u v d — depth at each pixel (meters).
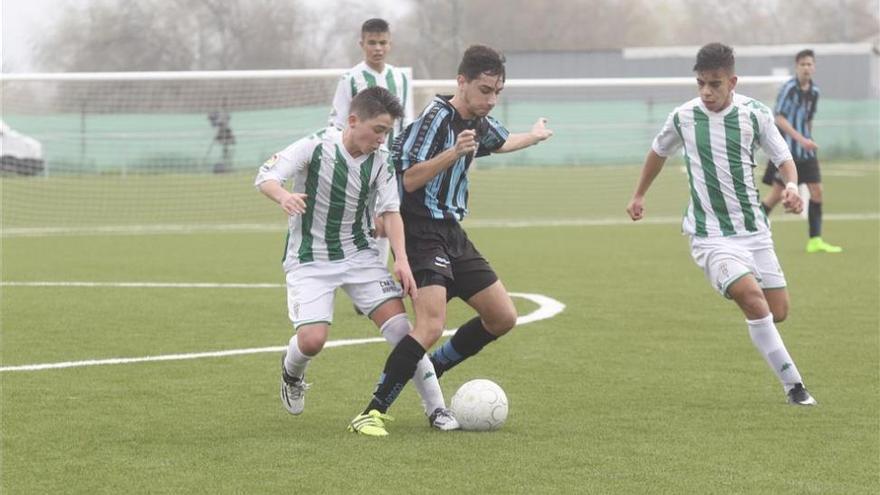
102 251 30.28
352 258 11.63
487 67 11.62
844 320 18.58
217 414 12.23
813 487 9.49
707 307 20.06
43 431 11.41
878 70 75.94
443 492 9.32
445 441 11.05
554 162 60.09
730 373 14.51
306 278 11.54
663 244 31.45
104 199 44.09
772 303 13.57
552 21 86.12
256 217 41.00
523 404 12.76
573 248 30.44
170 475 9.83
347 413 12.35
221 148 48.88
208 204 43.72
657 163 14.05
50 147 49.50
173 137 49.56
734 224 13.34
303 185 11.39
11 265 26.98
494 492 9.32
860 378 14.12
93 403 12.73
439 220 11.91
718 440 11.09
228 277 24.64
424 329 11.52
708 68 13.08
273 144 48.81
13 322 18.56
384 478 9.72
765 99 56.44
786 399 12.95
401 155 11.70
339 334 17.45
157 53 69.56
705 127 13.37
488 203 45.31
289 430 11.52
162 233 35.66
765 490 9.41
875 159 72.56
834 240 32.00
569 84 35.53
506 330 12.28
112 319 18.88
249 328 18.00
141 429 11.53
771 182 28.84
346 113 19.25
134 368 14.82
